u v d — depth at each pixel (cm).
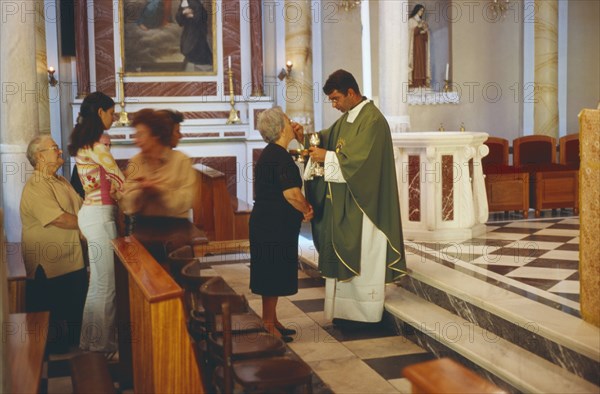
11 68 771
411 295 612
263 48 1312
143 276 388
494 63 1459
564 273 594
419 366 249
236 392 436
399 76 855
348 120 573
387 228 561
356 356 518
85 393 376
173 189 579
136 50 1271
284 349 414
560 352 429
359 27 1398
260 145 1252
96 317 528
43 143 559
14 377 375
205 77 1294
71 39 1272
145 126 572
